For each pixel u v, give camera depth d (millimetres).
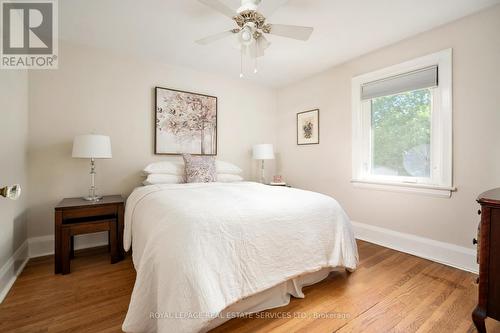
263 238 1435
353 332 1285
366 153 2826
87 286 1735
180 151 3092
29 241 2238
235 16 1577
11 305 1490
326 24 2119
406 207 2445
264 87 3926
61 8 1873
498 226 1129
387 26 2164
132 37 2348
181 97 3082
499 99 1872
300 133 3646
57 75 2369
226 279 1226
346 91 2979
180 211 1375
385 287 1752
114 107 2662
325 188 3271
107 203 2139
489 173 1933
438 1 1819
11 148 1785
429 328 1321
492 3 1853
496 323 1353
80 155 2123
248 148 3770
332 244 1802
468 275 1937
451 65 2102
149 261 1215
